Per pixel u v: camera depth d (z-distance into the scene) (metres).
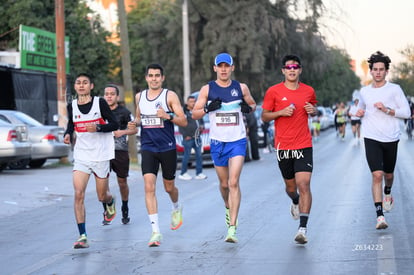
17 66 62.47
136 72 117.06
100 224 20.64
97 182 17.80
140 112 17.16
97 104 17.06
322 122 105.19
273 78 88.12
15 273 14.34
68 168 40.94
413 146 56.91
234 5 83.75
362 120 18.44
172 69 91.75
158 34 93.06
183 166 34.25
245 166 41.62
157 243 16.59
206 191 28.52
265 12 84.19
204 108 16.77
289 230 18.47
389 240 16.41
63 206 25.47
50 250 16.80
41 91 63.03
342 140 73.44
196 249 16.16
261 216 21.03
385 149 18.25
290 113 16.05
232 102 16.83
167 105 17.05
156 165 17.16
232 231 16.75
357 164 39.84
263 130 55.75
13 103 58.19
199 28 88.19
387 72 18.12
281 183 30.72
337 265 13.98
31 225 21.08
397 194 25.09
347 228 18.36
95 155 17.19
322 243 16.42
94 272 14.14
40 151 39.56
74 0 89.25
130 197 27.20
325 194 25.94
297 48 89.50
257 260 14.75
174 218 18.22
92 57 87.88
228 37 83.62
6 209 24.67
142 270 14.11
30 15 83.94
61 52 44.09
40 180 33.75
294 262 14.43
